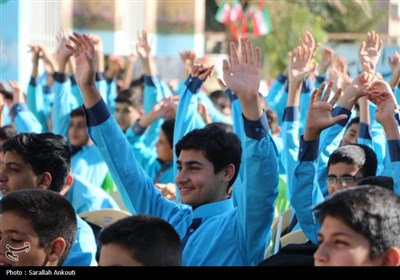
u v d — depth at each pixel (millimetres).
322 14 24516
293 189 4664
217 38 24391
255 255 4672
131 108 10203
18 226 4211
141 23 21094
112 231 3719
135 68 15125
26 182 5363
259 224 4594
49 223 4230
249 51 4680
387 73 11250
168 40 21688
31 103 9945
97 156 8820
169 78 18531
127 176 5254
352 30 24234
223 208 4875
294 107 6375
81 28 19719
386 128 5016
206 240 4773
